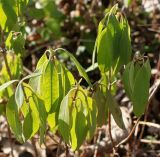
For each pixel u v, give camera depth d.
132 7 1.00
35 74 0.49
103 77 0.56
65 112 0.49
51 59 0.50
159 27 1.01
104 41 0.52
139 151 0.81
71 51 1.04
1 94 0.64
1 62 0.75
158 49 0.98
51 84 0.50
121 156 0.81
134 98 0.52
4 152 0.87
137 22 1.00
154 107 0.90
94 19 0.95
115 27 0.52
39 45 1.04
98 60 0.53
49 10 1.02
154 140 0.81
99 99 0.56
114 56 0.53
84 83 0.94
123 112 0.78
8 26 0.57
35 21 1.04
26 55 0.99
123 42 0.53
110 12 0.52
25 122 0.50
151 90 0.77
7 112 0.50
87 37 1.02
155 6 1.02
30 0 0.63
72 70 0.96
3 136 0.88
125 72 0.53
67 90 0.52
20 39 0.59
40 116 0.49
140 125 0.88
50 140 0.84
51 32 1.05
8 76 0.65
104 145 0.78
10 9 0.56
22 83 0.48
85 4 1.05
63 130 0.49
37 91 0.51
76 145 0.52
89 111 0.51
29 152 0.86
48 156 0.84
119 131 0.77
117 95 0.87
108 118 0.63
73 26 1.06
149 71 0.52
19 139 0.51
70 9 1.09
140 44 0.99
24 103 0.50
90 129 0.51
